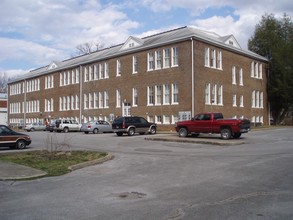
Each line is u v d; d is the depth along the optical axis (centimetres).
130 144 2256
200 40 3641
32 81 6650
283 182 952
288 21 5284
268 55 5225
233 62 4188
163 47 3856
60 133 3966
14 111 7375
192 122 2569
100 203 773
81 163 1341
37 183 1017
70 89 5438
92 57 5241
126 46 4450
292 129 3650
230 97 4084
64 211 712
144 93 4072
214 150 1808
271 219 638
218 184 948
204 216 660
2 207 752
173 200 786
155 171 1184
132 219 648
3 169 1224
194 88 3522
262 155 1527
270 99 5041
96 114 4822
